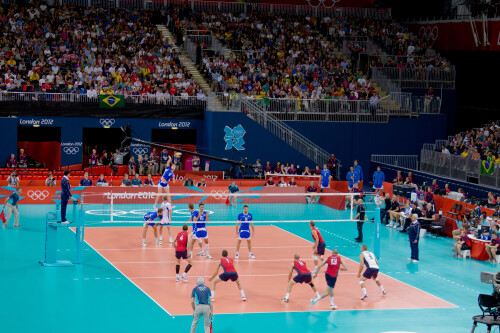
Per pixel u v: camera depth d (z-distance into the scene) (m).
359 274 23.16
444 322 20.97
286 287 24.03
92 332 18.89
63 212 25.95
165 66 46.75
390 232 34.12
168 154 43.88
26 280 23.53
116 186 38.12
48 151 46.00
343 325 20.28
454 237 30.64
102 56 46.50
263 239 31.44
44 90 42.41
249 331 19.45
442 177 41.31
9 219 31.16
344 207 39.06
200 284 18.44
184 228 24.05
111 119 43.28
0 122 39.72
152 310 20.94
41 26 46.94
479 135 43.97
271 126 45.34
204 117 45.00
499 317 19.47
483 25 47.16
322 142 46.53
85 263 26.00
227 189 39.59
